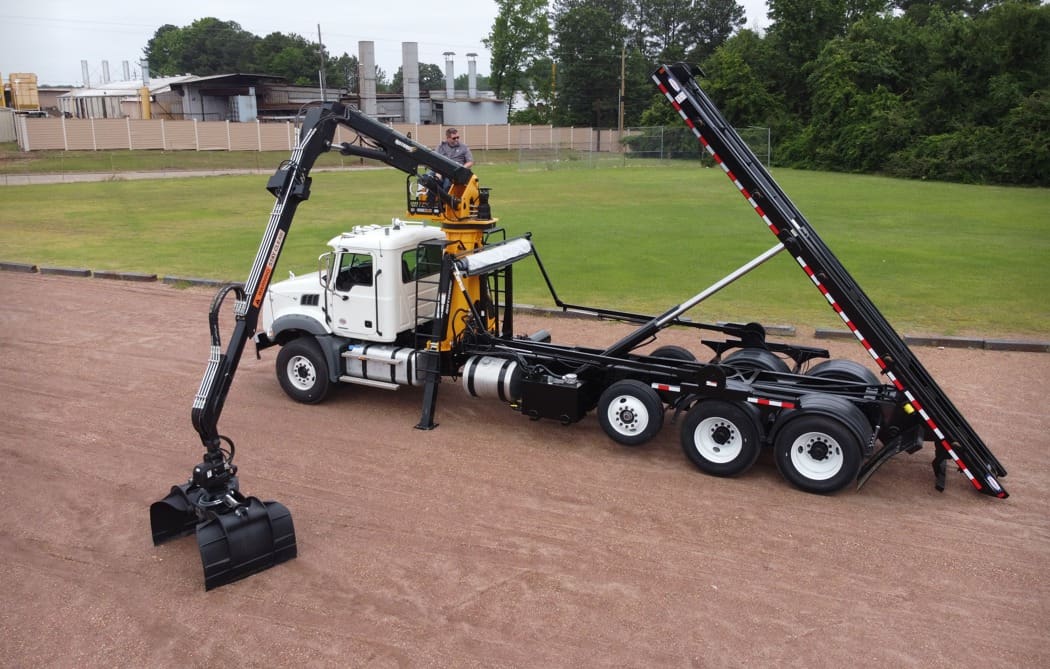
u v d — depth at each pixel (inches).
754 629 217.9
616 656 205.8
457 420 380.5
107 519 280.8
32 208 1180.5
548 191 1459.2
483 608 226.8
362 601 230.8
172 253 798.5
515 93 4131.4
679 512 286.8
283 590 237.0
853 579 243.6
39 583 240.8
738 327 380.5
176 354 484.4
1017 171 1752.0
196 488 265.0
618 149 2802.7
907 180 1883.6
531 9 3853.3
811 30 2677.2
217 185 1617.9
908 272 695.1
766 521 280.5
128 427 366.9
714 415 312.8
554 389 342.0
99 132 2285.9
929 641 213.8
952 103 2039.9
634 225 987.9
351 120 342.0
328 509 287.7
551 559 253.6
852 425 290.5
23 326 545.0
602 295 610.9
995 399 399.2
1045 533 272.8
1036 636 216.2
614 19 4224.9
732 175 316.5
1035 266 723.4
